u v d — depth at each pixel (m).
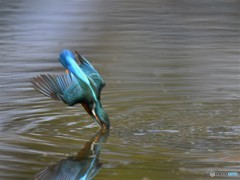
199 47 19.61
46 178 8.71
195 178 8.62
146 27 23.61
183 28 23.38
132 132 10.96
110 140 10.47
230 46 19.78
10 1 30.12
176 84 14.78
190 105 12.89
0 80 15.31
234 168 8.99
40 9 27.89
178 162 9.29
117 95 13.74
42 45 20.23
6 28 23.34
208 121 11.69
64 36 21.86
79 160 9.47
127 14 26.92
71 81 10.57
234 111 12.41
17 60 17.88
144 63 17.28
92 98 10.85
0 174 8.89
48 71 16.33
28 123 11.59
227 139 10.48
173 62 17.39
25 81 15.17
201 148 9.97
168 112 12.37
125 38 21.39
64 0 30.92
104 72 16.20
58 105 12.91
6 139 10.55
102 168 9.09
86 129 11.19
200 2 30.17
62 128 11.28
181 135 10.73
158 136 10.69
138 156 9.59
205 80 15.17
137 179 8.62
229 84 14.74
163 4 29.86
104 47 19.84
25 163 9.36
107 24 24.33
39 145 10.20
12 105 12.88
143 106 12.82
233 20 25.12
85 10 27.95
